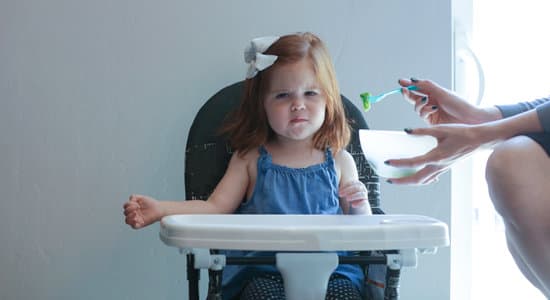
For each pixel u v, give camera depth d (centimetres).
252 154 132
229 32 150
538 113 104
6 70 146
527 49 168
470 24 164
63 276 148
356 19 153
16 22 146
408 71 154
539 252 101
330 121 132
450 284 156
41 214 147
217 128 133
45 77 147
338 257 93
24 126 146
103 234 149
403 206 154
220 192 127
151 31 149
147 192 150
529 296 168
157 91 149
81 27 147
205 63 150
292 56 124
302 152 132
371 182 134
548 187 100
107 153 149
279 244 85
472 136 104
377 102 153
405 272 155
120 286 149
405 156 107
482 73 156
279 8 151
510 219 103
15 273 147
